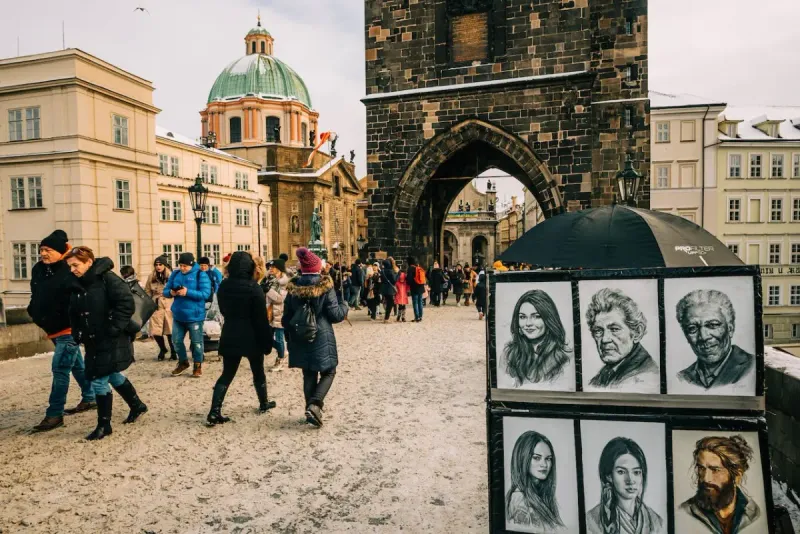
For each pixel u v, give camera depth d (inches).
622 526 132.8
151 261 1472.7
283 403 353.7
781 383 211.8
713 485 128.3
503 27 981.8
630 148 927.0
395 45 1046.4
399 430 300.5
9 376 441.7
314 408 295.9
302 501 216.1
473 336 658.2
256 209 2405.3
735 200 1898.4
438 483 232.2
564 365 138.2
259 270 443.8
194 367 430.3
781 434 212.5
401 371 452.1
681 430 130.6
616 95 930.1
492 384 142.3
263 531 192.9
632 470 132.8
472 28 1002.7
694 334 131.3
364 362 492.7
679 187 1876.2
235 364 313.0
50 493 221.9
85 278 281.4
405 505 212.2
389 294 807.7
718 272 130.5
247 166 2340.1
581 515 135.1
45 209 1286.9
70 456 261.6
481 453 265.9
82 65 1262.3
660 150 1878.7
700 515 128.6
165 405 348.5
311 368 302.7
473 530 193.0
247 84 2839.6
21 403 359.3
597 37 937.5
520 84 969.5
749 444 127.0
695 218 1875.0
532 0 965.2
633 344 134.5
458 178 1132.5
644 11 919.7
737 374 129.0
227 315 312.8
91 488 226.7
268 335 318.7
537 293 140.3
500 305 142.5
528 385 140.0
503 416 140.7
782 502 200.7
